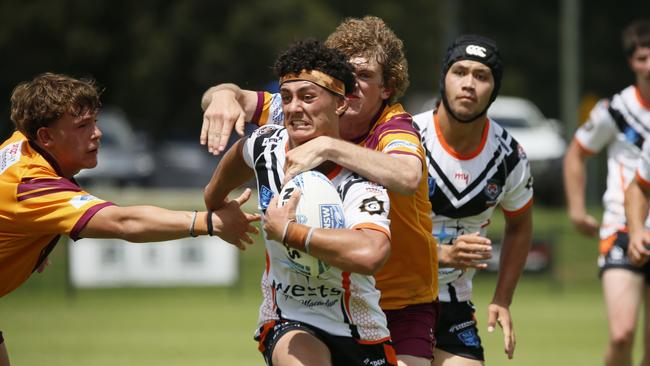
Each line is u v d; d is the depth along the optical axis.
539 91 148.75
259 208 17.33
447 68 20.86
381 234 15.98
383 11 128.25
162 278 50.72
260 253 58.62
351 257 15.59
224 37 120.12
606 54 149.25
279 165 17.14
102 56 122.19
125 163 88.00
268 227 15.82
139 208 17.33
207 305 50.25
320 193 16.09
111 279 51.00
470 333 21.48
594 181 83.88
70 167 18.48
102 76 126.75
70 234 17.45
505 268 22.19
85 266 51.22
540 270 56.56
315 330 16.97
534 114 94.12
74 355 35.41
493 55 20.62
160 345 37.69
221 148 17.53
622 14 149.88
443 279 21.30
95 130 18.44
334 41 18.52
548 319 45.22
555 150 86.81
